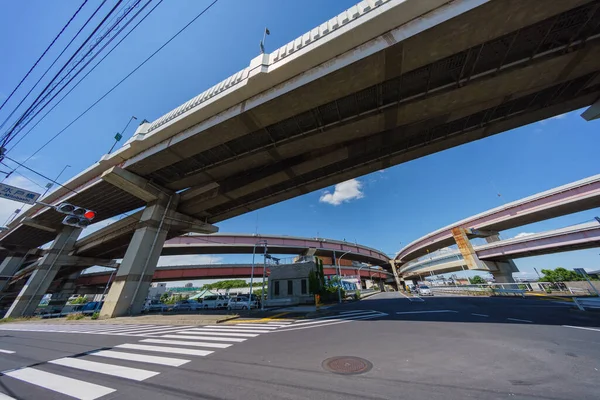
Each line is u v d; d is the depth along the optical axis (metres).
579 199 26.81
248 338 9.06
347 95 14.95
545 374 4.41
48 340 10.73
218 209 29.75
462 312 13.46
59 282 57.62
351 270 64.31
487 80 13.40
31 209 35.56
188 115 17.92
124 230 34.97
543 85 13.92
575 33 11.53
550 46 12.20
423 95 14.59
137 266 22.86
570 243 30.14
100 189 26.06
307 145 19.05
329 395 3.91
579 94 15.41
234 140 19.25
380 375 4.68
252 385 4.44
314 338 8.45
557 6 10.28
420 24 11.49
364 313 15.58
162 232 25.58
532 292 26.11
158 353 7.16
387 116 16.03
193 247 44.06
